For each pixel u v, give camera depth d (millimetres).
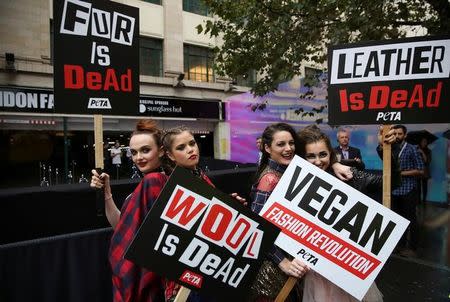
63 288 2711
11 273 2434
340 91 2881
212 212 1816
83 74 2662
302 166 2178
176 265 1749
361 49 2807
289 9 6023
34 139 13508
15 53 12570
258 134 14148
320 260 2113
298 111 7930
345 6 5652
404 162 5449
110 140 15078
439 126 8188
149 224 1709
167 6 15953
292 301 2402
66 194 3582
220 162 9586
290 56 6273
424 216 7367
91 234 2861
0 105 12148
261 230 1909
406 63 2717
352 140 8711
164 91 15922
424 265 4922
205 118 17078
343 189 2164
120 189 3973
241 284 1877
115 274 1939
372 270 2133
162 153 2469
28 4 12805
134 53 2891
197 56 17266
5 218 3227
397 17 5852
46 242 2611
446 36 2643
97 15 2703
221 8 6758
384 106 2760
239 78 18031
